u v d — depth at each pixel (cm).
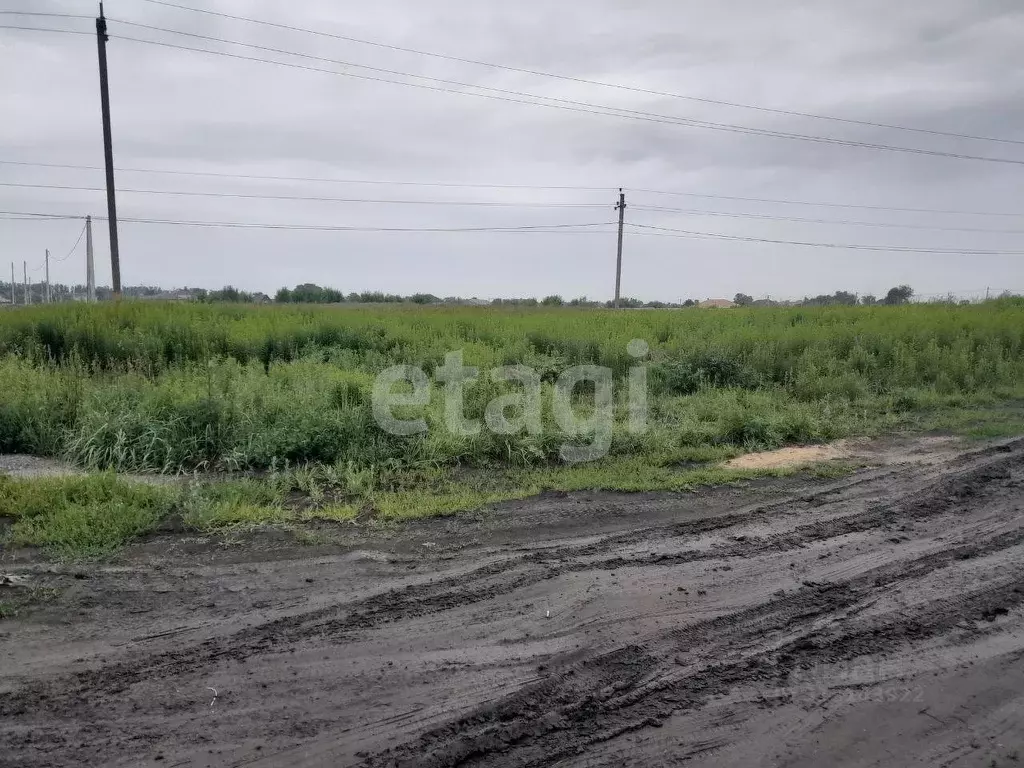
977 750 346
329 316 1875
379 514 657
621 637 445
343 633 445
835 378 1264
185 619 459
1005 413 1143
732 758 339
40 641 430
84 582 507
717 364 1305
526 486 747
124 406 860
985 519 657
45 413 859
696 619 468
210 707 370
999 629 459
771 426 956
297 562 549
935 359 1412
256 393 922
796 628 458
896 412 1155
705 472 793
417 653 424
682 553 575
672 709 374
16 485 659
